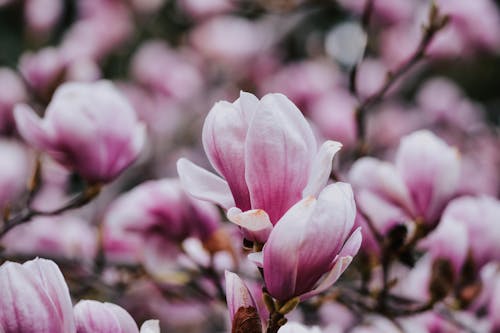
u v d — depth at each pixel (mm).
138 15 3350
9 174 1691
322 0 2449
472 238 1149
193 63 3150
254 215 780
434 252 1110
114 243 1385
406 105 3703
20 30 3402
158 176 2711
